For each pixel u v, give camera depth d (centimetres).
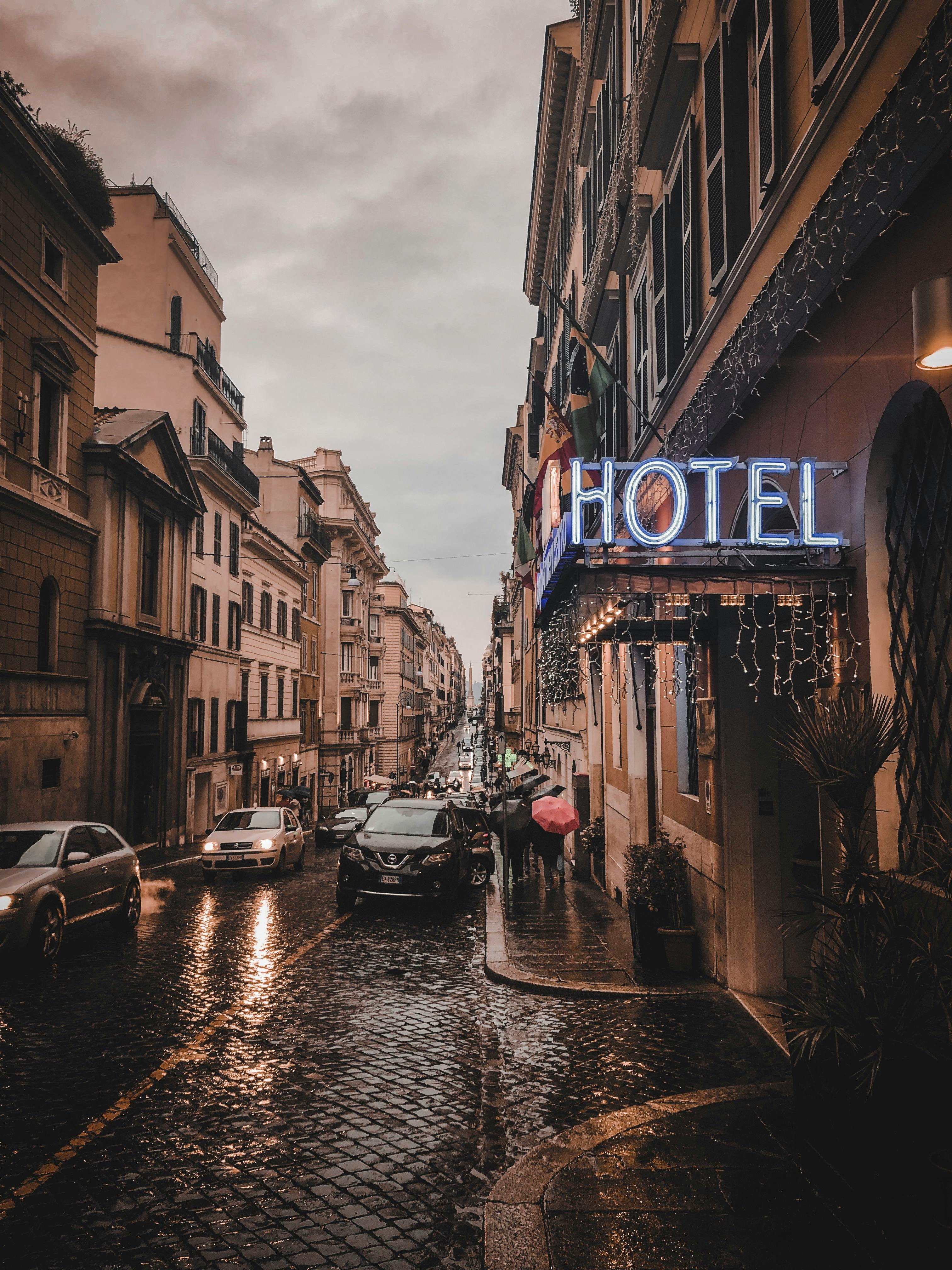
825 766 481
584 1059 642
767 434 793
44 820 1980
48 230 2023
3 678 1822
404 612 7994
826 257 609
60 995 843
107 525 2256
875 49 546
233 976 921
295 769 4616
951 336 386
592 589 611
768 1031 687
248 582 3762
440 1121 534
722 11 871
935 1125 412
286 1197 438
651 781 1247
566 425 1130
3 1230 405
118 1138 506
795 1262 356
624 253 1433
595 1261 361
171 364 3075
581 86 1783
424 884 1341
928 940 421
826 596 609
